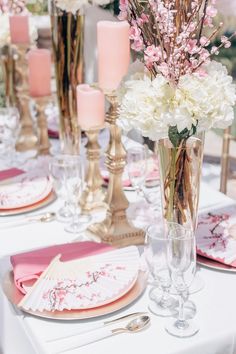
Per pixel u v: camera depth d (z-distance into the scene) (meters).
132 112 1.16
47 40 3.13
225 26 2.35
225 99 1.16
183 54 1.13
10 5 2.31
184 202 1.24
